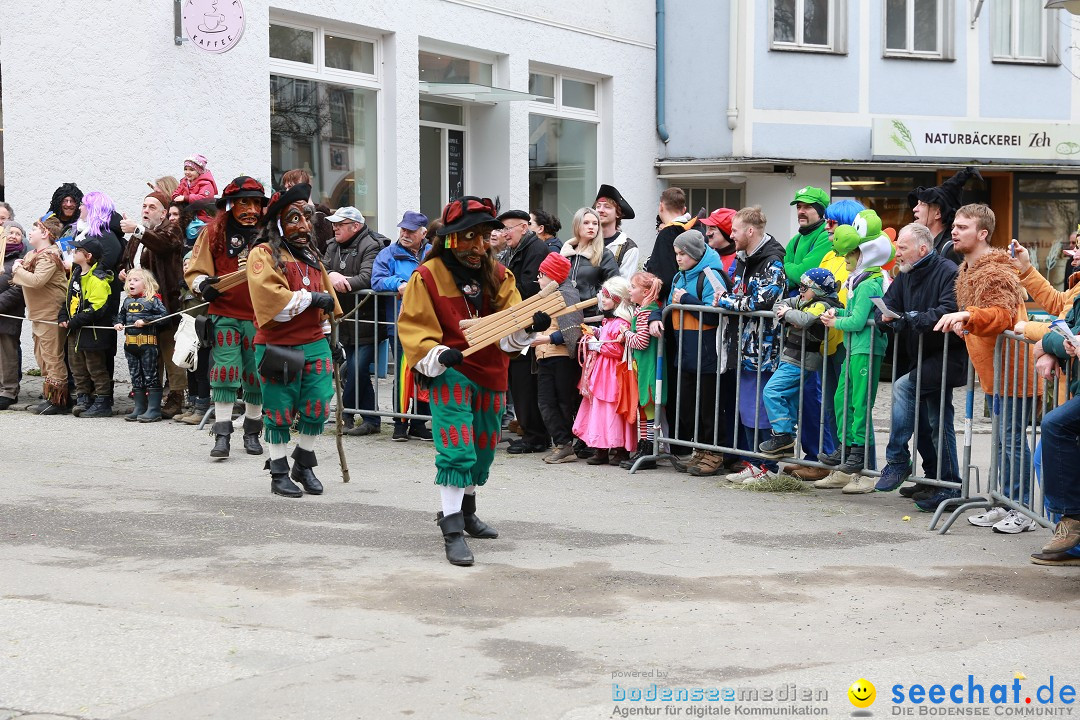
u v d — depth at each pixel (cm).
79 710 405
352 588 556
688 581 579
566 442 909
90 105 1209
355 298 994
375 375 999
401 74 1385
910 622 518
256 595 541
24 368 1262
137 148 1193
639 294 872
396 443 966
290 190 729
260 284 719
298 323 738
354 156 1382
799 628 507
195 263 838
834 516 738
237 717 402
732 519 723
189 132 1207
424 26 1404
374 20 1347
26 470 807
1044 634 503
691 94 1756
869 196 1831
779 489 813
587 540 660
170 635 482
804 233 839
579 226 917
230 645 472
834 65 1769
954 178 805
